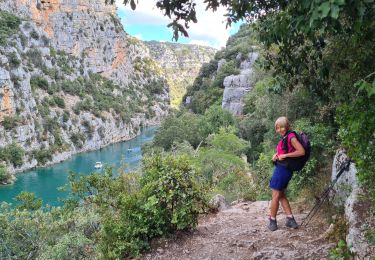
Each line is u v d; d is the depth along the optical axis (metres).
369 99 2.96
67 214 11.36
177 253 4.96
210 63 89.38
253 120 35.84
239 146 29.16
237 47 76.44
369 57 3.44
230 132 36.03
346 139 3.32
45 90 93.31
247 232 5.54
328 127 7.14
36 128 76.12
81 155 85.06
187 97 93.12
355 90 3.74
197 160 22.58
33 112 78.31
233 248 4.98
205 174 21.19
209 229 5.86
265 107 18.11
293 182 7.65
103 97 118.56
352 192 4.75
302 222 5.66
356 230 3.95
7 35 85.62
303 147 5.11
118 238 5.15
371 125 2.93
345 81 3.84
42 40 105.12
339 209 5.33
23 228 12.63
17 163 64.56
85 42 131.62
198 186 5.78
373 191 3.64
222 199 8.12
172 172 5.37
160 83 173.50
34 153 70.50
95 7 142.12
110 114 110.62
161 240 5.27
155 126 140.38
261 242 5.11
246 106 50.06
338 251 3.80
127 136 115.56
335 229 4.82
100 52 137.75
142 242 5.11
